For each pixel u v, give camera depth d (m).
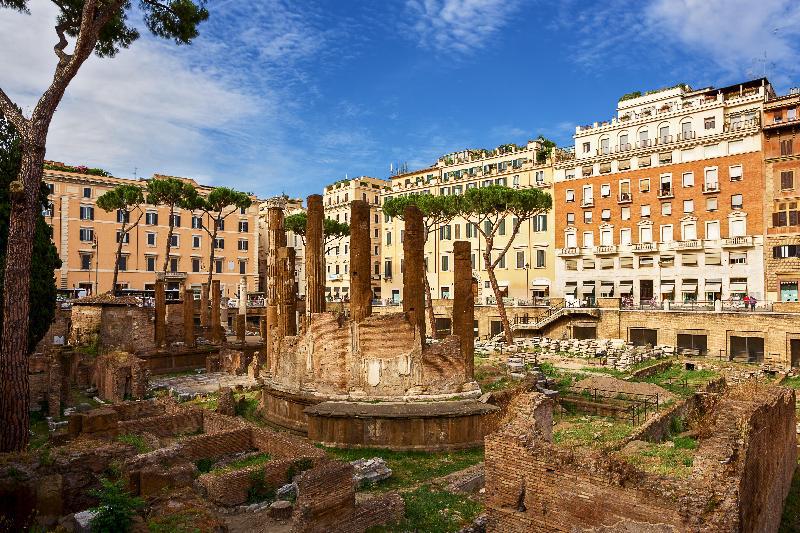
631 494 12.41
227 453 23.05
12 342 18.55
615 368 45.56
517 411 16.08
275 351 32.06
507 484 14.46
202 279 101.31
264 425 30.56
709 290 67.94
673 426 26.78
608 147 79.62
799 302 54.38
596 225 78.69
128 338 49.44
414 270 28.03
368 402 27.30
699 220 69.81
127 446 17.48
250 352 52.69
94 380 40.81
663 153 73.06
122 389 36.19
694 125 71.94
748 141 66.19
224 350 49.75
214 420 26.73
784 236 63.19
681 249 70.56
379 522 16.02
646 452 19.98
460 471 21.16
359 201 28.59
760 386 20.19
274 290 35.22
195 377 46.19
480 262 90.31
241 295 57.84
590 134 81.44
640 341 63.91
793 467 21.47
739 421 14.01
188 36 24.36
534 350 55.84
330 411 25.95
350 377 28.06
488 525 14.67
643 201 74.56
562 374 42.47
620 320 64.88
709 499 11.40
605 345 55.41
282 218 34.91
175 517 13.27
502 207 61.12
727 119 69.81
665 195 72.56
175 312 59.28
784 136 63.62
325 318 29.00
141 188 86.44
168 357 49.53
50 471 14.99
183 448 21.39
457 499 17.94
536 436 14.48
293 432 28.73
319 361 28.95
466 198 62.06
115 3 20.39
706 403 25.62
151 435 24.20
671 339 61.03
